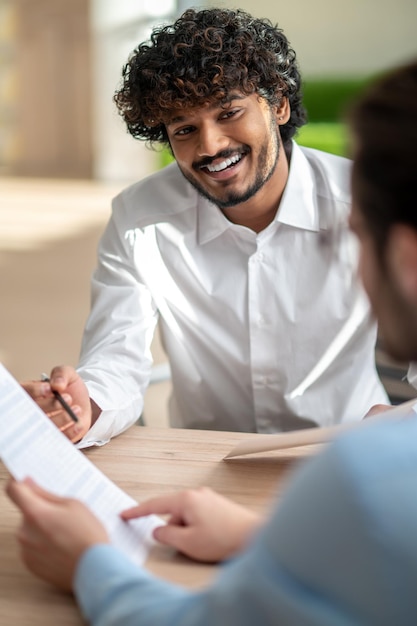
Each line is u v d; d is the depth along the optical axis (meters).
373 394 1.71
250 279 1.64
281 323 1.65
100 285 1.69
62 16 9.41
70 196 7.77
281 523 0.55
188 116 1.46
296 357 1.67
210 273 1.67
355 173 0.59
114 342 1.59
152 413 3.08
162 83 1.43
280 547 0.54
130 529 0.94
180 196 1.69
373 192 0.57
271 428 1.72
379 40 8.95
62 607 0.83
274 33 1.60
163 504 0.93
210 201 1.55
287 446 1.14
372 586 0.51
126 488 1.12
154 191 1.72
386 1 8.83
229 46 1.44
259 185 1.52
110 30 8.82
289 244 1.63
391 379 1.92
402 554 0.50
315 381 1.68
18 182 8.70
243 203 1.60
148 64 1.46
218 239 1.67
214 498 0.93
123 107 1.64
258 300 1.64
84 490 0.96
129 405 1.39
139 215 1.70
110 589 0.70
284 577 0.54
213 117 1.45
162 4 8.53
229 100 1.44
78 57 9.55
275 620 0.54
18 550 0.95
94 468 1.01
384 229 0.58
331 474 0.53
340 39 9.02
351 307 1.64
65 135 9.88
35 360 3.69
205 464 1.20
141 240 1.69
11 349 3.83
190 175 1.53
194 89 1.41
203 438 1.30
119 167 8.99
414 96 0.56
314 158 1.69
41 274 5.07
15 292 4.70
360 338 1.67
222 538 0.89
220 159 1.48
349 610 0.52
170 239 1.68
